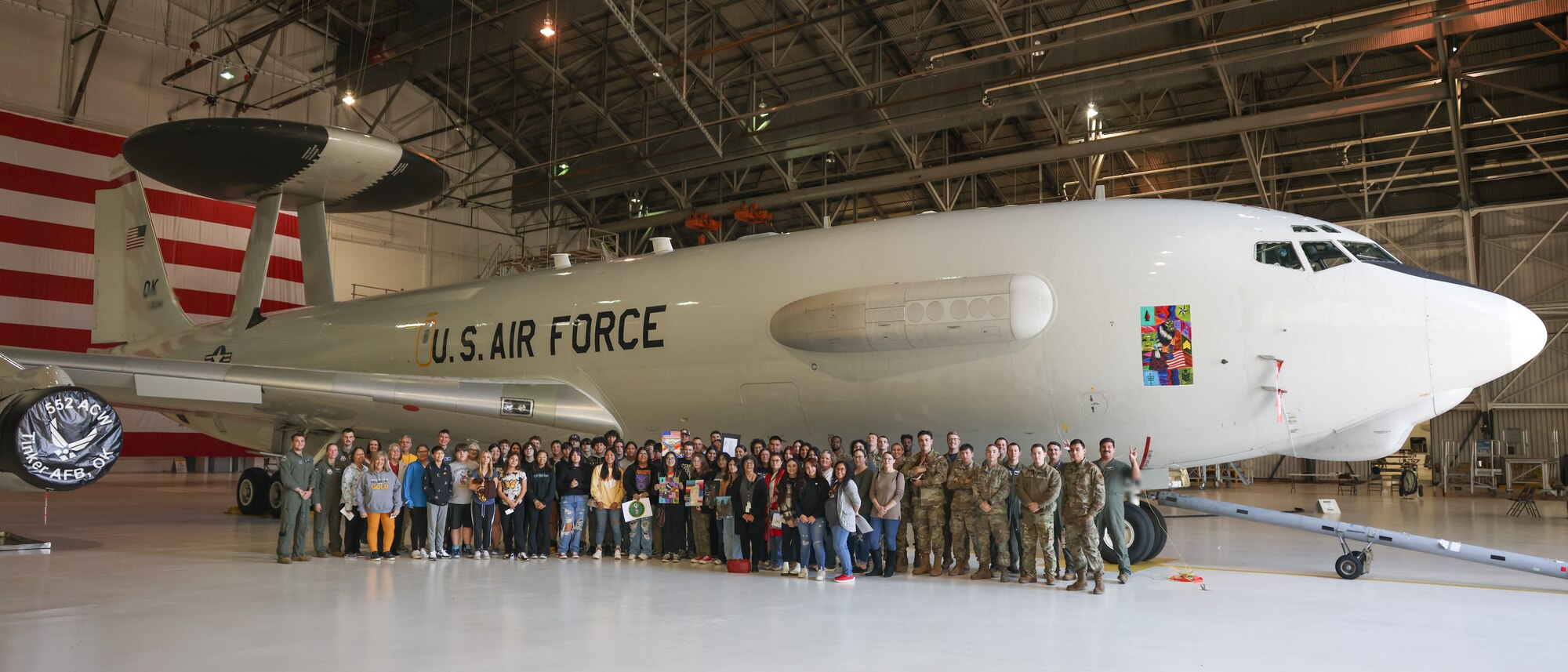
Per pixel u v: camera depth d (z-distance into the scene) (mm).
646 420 13859
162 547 12633
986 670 5992
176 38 33312
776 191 38250
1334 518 17078
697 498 11219
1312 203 32625
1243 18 24406
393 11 34250
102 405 10453
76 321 30391
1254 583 9883
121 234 21016
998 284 10852
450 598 8672
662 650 6527
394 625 7355
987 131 32188
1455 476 31188
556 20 29141
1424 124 28281
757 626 7434
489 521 11969
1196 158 31500
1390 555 12648
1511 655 6562
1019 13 27141
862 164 35688
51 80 30719
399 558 11766
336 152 16094
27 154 29594
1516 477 29922
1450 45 25359
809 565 10875
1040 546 9773
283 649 6457
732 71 33031
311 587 9312
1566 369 29375
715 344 12820
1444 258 30328
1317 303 10133
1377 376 10008
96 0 30594
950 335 10984
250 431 18109
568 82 35750
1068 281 10805
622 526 12016
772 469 10633
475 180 41375
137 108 32375
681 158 36312
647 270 14188
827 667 6070
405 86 38938
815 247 12680
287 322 18062
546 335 14578
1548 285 29062
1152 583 9828
